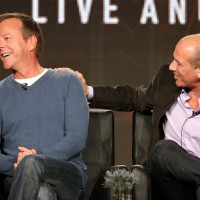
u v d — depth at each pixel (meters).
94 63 11.48
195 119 8.05
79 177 7.59
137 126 8.30
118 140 11.45
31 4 11.37
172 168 7.49
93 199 8.11
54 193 7.20
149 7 11.40
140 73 11.52
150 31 11.45
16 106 7.84
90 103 8.42
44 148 7.73
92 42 11.46
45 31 11.41
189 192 7.78
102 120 8.21
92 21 11.42
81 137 7.68
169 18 11.41
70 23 11.41
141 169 7.68
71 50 11.45
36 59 8.03
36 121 7.79
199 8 11.40
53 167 7.25
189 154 7.54
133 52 11.48
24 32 7.90
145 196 7.62
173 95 8.12
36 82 7.90
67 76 7.97
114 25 11.44
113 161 8.24
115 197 7.27
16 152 7.77
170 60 11.47
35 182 7.03
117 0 11.41
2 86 7.98
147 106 8.30
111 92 8.41
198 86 8.09
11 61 7.87
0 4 11.35
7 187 7.69
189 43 7.96
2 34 7.88
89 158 8.17
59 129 7.81
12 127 7.82
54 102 7.84
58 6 11.40
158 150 7.57
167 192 7.86
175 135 8.08
